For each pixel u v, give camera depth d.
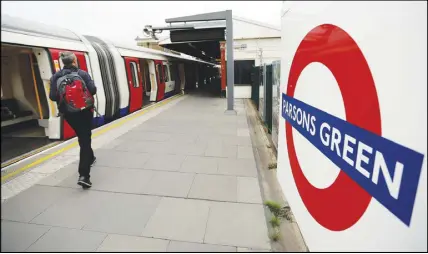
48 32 5.57
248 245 2.31
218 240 2.37
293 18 2.02
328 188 1.50
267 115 6.30
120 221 2.66
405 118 0.85
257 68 9.58
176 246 2.30
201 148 5.03
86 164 3.28
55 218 2.71
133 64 9.32
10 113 6.56
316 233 1.71
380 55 0.96
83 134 3.23
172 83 14.30
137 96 9.42
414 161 0.82
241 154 4.68
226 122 7.46
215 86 24.33
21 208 2.89
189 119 7.90
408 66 0.83
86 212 2.82
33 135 6.02
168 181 3.57
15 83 6.80
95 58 6.87
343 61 1.24
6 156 4.68
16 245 2.31
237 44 11.77
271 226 2.61
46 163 4.22
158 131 6.40
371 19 1.00
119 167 4.07
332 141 1.41
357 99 1.14
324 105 1.49
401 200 0.90
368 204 1.11
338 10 1.25
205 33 10.45
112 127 6.84
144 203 3.00
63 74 3.14
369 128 1.06
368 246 1.12
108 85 7.38
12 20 4.72
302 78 1.85
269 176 3.84
